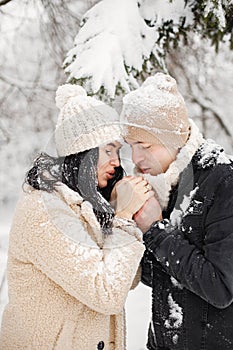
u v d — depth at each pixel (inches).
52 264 75.2
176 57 296.0
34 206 77.6
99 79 173.2
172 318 85.6
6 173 404.5
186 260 78.4
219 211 79.3
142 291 173.9
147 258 89.1
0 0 251.8
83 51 180.7
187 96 344.2
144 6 186.5
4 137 408.8
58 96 81.9
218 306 78.0
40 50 387.9
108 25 180.4
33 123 410.3
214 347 83.4
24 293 80.1
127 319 154.0
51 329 78.9
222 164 82.8
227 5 174.2
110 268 75.1
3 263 225.5
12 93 408.8
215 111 348.5
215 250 77.8
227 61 341.1
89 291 74.2
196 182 83.5
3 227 314.3
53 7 287.0
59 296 78.4
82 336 79.8
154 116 82.0
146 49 181.5
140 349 137.2
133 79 178.5
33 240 76.5
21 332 81.0
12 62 394.9
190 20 183.0
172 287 85.6
